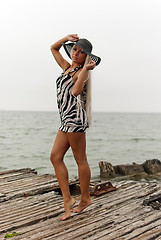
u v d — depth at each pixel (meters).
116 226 3.02
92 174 9.16
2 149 16.19
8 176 6.07
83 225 3.04
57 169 3.10
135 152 15.34
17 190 4.80
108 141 21.78
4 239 2.73
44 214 3.44
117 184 4.98
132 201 3.95
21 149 16.23
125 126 50.47
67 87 2.88
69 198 3.20
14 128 37.59
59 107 3.01
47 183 5.38
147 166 9.20
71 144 2.98
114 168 8.97
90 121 3.01
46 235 2.81
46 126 44.31
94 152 15.40
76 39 2.99
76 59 2.94
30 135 26.30
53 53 3.23
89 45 2.92
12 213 3.51
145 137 25.56
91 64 2.79
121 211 3.51
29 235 2.82
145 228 2.96
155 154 14.55
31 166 10.98
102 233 2.84
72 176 8.77
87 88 2.92
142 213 3.43
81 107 2.92
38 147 17.27
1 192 4.65
